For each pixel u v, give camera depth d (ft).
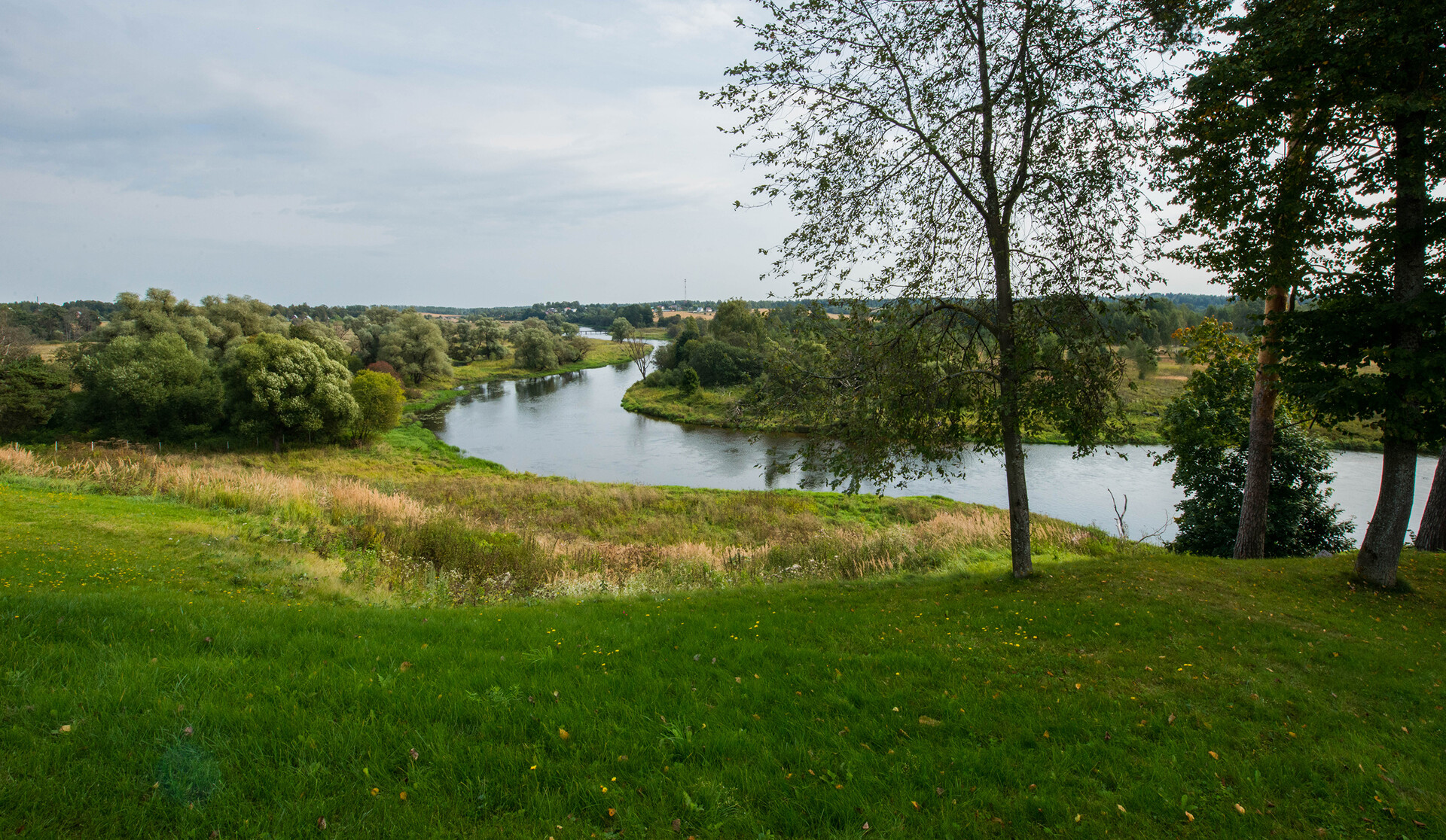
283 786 12.42
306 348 142.92
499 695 16.84
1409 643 27.94
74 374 152.97
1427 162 32.19
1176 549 58.29
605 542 72.59
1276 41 31.14
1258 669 23.66
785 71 35.58
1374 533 36.47
